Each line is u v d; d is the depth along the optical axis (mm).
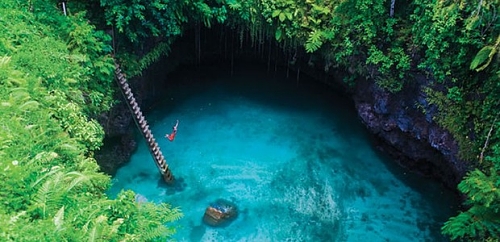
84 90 12617
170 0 14203
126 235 7812
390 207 13641
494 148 11352
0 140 8258
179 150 15312
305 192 14055
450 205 13641
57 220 7059
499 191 10117
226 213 13016
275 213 13375
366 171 14773
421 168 14602
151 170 14531
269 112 17047
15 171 7684
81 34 12727
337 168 14852
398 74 13867
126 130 15258
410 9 13312
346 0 14273
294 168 14828
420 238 12773
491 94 11523
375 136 15734
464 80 12141
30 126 8977
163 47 16141
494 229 10773
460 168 12875
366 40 13961
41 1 12891
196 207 13438
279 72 18781
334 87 17812
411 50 13250
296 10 15016
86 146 10938
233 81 18500
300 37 15461
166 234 9172
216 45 18844
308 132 16172
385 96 14477
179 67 18812
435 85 12961
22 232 6738
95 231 7105
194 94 17844
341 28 14594
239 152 15336
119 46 14539
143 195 13688
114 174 14305
